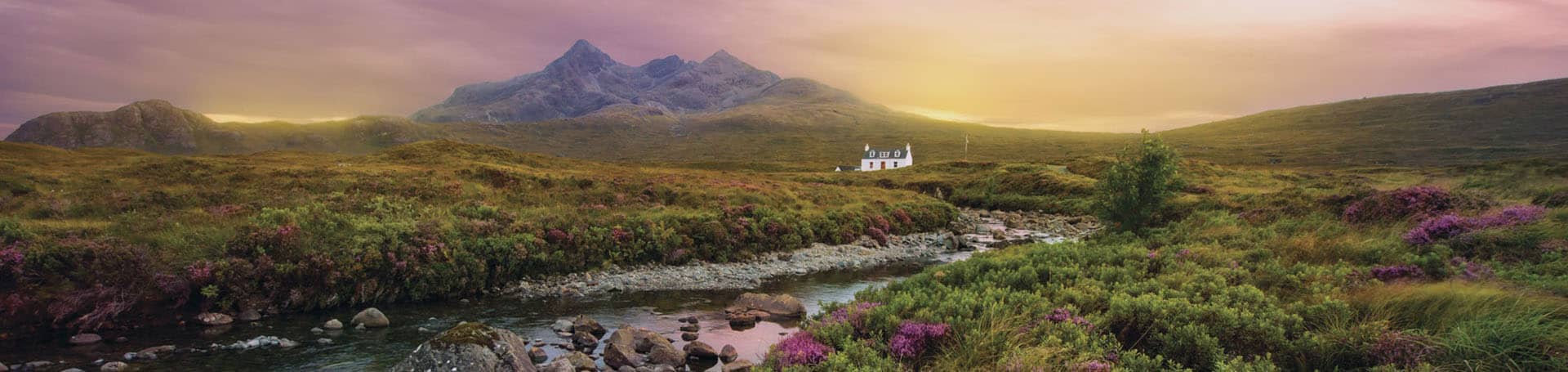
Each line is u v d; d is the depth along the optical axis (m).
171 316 18.17
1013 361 10.19
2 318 15.96
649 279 26.25
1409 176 95.44
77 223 22.83
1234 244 21.88
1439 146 197.25
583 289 24.14
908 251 37.16
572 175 52.03
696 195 44.88
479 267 23.58
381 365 14.85
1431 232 20.38
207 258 20.09
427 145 70.06
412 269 22.22
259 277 19.91
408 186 39.16
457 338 11.74
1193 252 19.23
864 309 14.70
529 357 13.69
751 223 34.69
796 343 12.91
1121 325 12.64
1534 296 11.27
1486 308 10.67
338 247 22.06
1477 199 25.16
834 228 38.84
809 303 22.39
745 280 27.09
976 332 11.83
